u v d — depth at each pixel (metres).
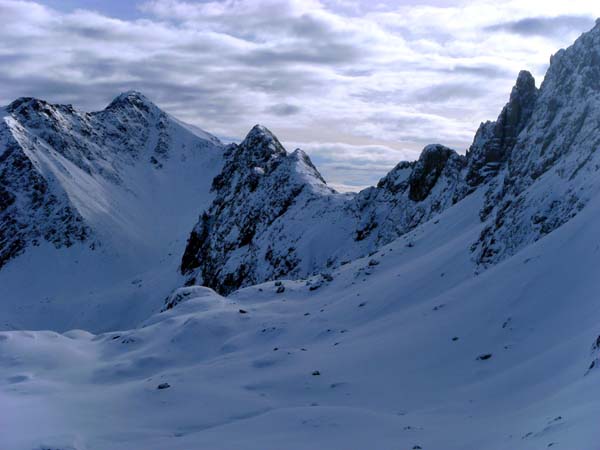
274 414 36.34
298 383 46.34
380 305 70.19
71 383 61.22
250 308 87.56
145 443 33.97
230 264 183.00
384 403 38.03
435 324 51.84
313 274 147.00
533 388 31.03
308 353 57.09
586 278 41.19
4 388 56.12
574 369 29.33
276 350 59.53
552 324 39.66
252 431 33.22
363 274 91.19
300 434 31.11
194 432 37.16
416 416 32.78
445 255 76.12
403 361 46.38
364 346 54.22
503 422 26.66
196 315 82.25
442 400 35.69
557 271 45.38
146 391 48.31
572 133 66.00
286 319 76.88
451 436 26.75
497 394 33.16
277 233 173.38
